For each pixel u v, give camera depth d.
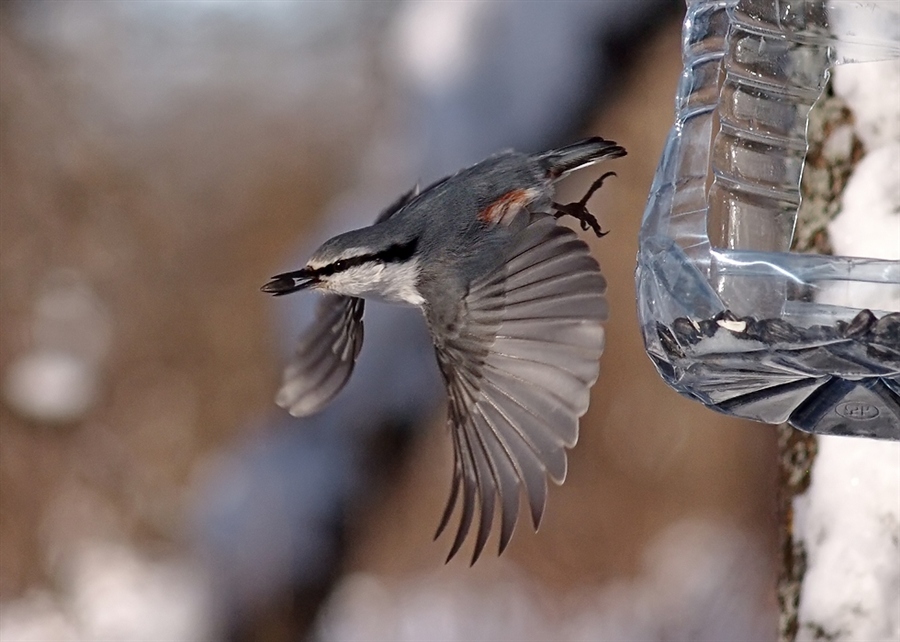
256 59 28.41
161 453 20.91
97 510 20.39
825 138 6.24
